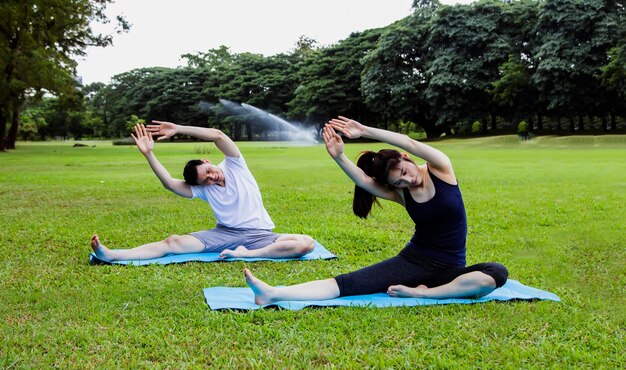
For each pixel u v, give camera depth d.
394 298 3.95
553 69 36.34
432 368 2.84
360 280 3.94
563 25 36.47
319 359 2.98
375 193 4.02
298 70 63.81
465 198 9.41
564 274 4.75
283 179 13.56
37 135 76.50
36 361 2.91
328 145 3.90
